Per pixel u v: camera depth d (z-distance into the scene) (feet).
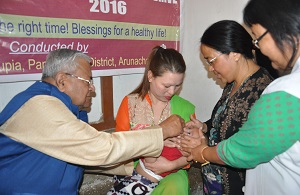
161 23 7.00
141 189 4.13
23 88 5.41
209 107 8.58
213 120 4.26
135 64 6.60
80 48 5.58
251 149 2.69
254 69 3.71
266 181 3.20
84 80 3.68
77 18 5.43
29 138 3.32
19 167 3.41
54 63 3.59
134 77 7.07
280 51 2.58
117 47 6.18
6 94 5.21
